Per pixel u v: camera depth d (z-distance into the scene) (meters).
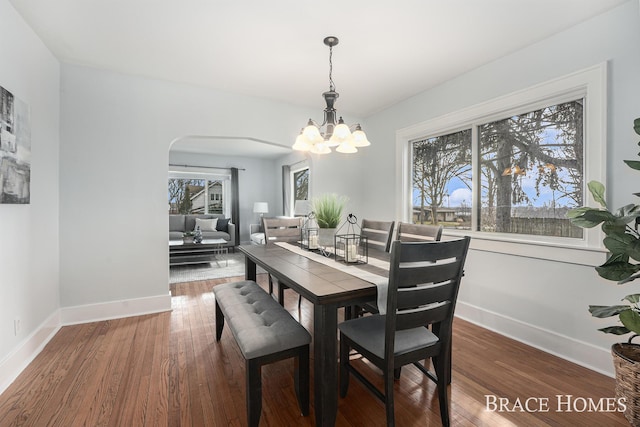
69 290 2.59
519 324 2.31
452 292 1.41
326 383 1.32
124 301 2.78
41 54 2.22
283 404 1.59
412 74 2.76
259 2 1.78
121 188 2.77
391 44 2.24
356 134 2.01
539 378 1.81
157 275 2.91
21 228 1.95
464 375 1.84
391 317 1.25
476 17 1.92
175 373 1.84
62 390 1.67
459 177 2.93
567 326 2.04
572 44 2.01
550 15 1.89
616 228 1.46
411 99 3.33
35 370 1.88
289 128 3.53
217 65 2.60
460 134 2.92
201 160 7.16
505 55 2.41
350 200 4.05
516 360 2.02
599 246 1.89
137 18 1.94
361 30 2.07
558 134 2.16
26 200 1.95
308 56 2.44
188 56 2.44
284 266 1.83
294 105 3.56
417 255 1.26
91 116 2.65
